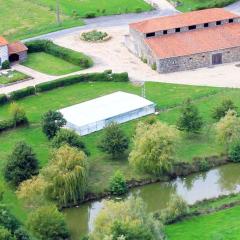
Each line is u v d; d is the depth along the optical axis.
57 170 179.38
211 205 177.38
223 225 166.00
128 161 196.38
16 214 175.00
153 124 196.25
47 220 163.25
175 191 187.38
